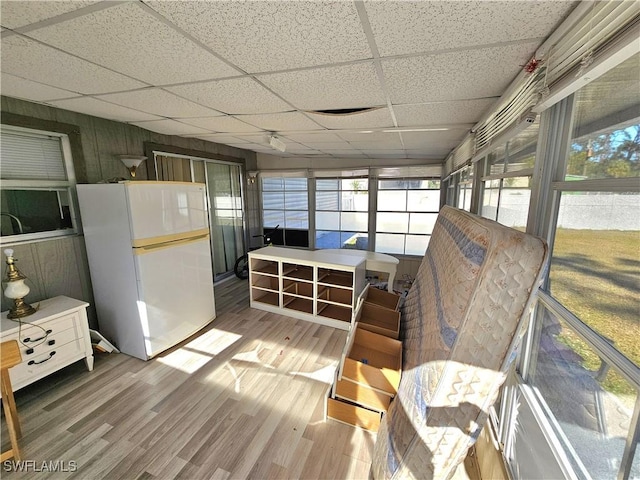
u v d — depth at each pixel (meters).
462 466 1.66
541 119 1.19
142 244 2.46
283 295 3.62
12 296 2.04
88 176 2.71
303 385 2.28
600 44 0.74
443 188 4.83
